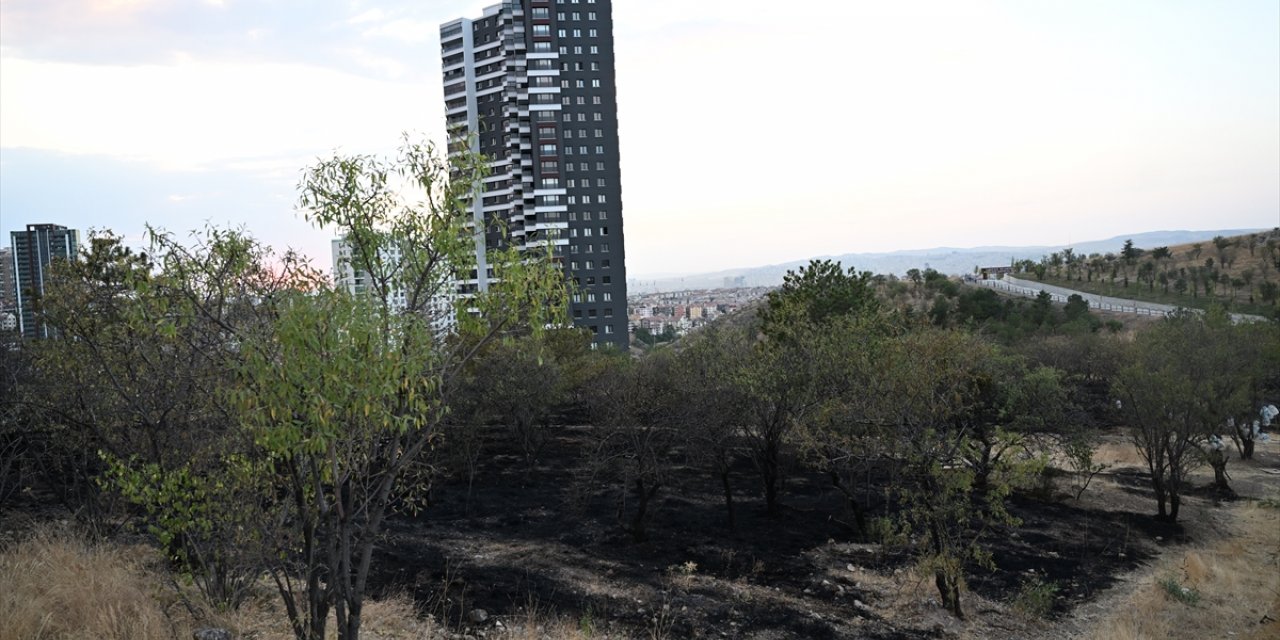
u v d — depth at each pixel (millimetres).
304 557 8805
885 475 23234
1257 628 13125
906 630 12312
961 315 53750
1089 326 51625
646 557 15539
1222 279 77625
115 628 8023
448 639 10094
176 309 7008
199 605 9445
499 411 22531
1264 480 26016
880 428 14836
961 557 14141
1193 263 98062
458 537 16484
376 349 6109
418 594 11906
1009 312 55688
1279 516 21172
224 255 7289
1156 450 20578
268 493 8820
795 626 11898
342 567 7004
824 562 15688
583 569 14273
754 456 19281
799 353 17703
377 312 6418
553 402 24109
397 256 7309
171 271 6980
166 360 9359
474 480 22891
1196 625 13344
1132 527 19578
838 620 12484
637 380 18094
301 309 5863
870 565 15680
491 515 18859
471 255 7230
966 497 13586
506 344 7102
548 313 7102
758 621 12023
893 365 14352
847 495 17469
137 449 9859
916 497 14086
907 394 14008
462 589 12320
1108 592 14898
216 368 7957
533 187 84062
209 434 9188
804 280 28641
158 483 8992
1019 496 22438
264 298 6816
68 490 14523
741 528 18047
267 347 6254
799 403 17484
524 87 83750
